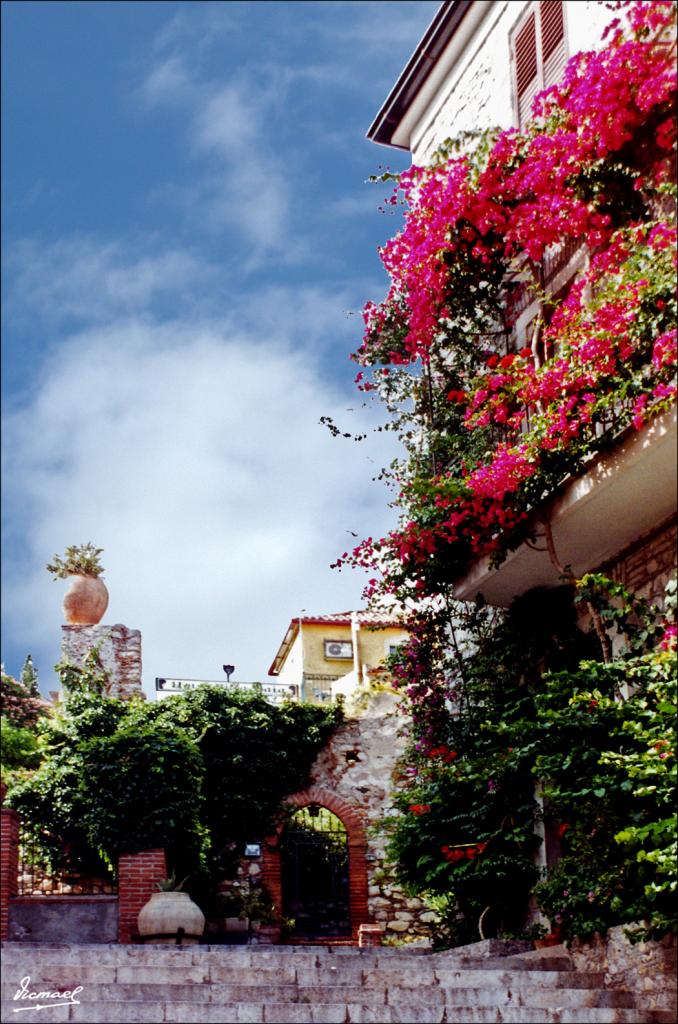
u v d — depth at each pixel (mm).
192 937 14195
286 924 19266
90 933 14883
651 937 9539
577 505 11195
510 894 13070
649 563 11547
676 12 11344
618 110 11570
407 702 15633
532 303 13438
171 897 14359
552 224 12219
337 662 29188
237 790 19766
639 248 10672
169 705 20016
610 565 12109
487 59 15203
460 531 12266
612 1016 8508
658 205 11664
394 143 17156
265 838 19719
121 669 22781
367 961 9922
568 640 12711
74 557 24609
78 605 23984
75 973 8570
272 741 20188
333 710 20641
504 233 12906
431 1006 8133
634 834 9289
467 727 13383
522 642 12992
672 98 11484
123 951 9414
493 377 11727
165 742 17172
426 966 9352
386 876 19688
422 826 13555
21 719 23984
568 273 12852
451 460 13555
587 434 10984
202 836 17453
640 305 10484
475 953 11906
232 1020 7727
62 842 17766
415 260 13406
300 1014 7867
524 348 12680
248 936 18938
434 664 14008
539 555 12195
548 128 12289
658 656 9703
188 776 17203
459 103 15734
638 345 10539
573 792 10359
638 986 9562
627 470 10633
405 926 19406
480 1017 8164
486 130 12977
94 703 19219
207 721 19891
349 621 29422
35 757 22094
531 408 12828
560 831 11383
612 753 9711
